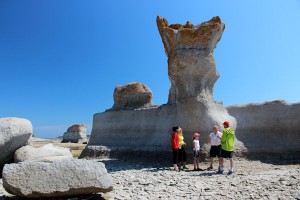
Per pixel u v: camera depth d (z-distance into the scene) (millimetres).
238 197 6883
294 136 13758
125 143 17312
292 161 12969
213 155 11680
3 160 10398
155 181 9242
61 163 6473
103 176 6605
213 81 14961
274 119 14336
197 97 14289
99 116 20344
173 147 11797
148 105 19141
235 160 13367
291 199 6402
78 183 6398
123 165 14094
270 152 13586
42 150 10609
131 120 17797
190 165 12875
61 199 6551
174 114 15141
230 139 10594
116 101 20000
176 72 14523
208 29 14289
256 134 14312
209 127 13812
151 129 16234
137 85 19578
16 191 6191
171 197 7152
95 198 6812
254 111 14844
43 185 6273
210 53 14617
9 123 10281
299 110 13984
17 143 10477
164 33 15055
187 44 14484
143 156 15383
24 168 6324
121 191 7887
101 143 19031
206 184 8586
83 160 6648
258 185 7887
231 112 15070
